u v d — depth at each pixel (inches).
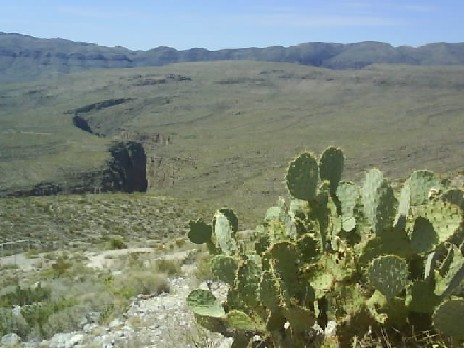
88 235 1044.5
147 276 364.8
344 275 101.0
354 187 114.8
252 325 106.7
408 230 104.7
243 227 831.7
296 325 99.3
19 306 334.6
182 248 636.7
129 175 3907.5
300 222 119.4
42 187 3024.1
